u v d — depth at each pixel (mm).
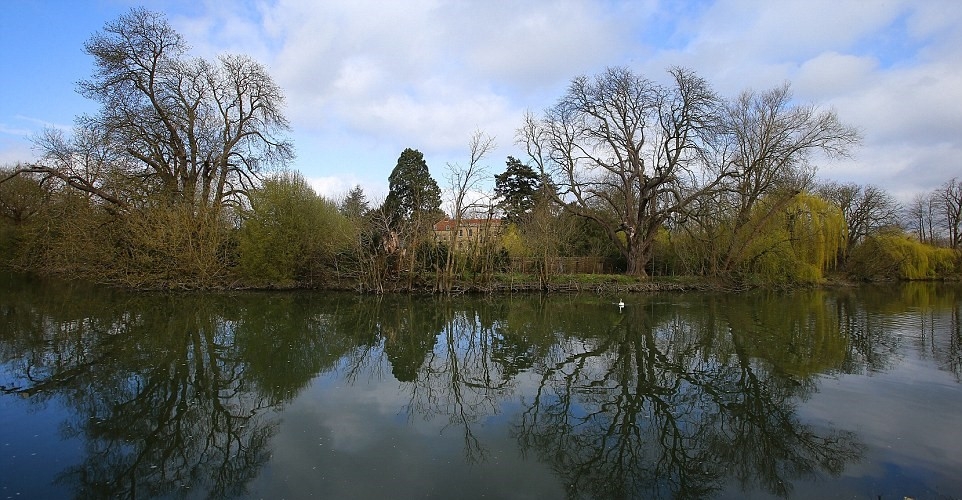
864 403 9273
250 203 28438
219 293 26500
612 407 9172
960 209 54781
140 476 6234
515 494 5910
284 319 18453
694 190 31359
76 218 25391
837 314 20844
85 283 28859
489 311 22000
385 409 8836
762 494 6055
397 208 37000
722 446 7469
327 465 6559
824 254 34938
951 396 9641
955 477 6426
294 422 8125
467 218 29594
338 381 10578
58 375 10508
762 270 32906
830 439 7676
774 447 7426
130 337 14398
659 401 9508
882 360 12555
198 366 11438
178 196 26562
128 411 8547
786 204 32406
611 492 6047
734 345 14453
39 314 18141
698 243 33031
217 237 26734
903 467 6727
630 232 32781
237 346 13586
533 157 34312
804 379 10875
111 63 25953
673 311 21953
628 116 32594
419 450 7090
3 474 6234
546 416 8656
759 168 31688
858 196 47406
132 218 24844
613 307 23469
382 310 21984
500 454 7023
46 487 5934
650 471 6648
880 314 20797
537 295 28406
